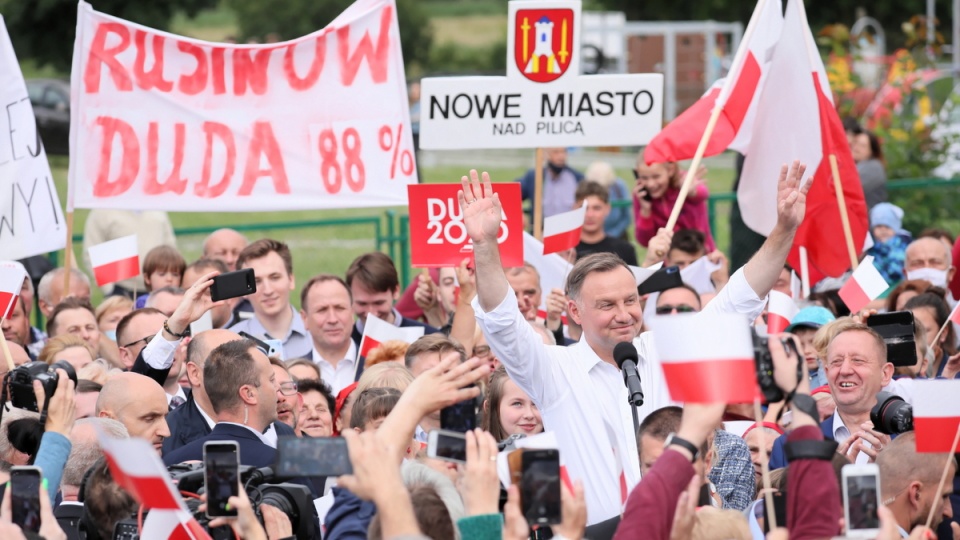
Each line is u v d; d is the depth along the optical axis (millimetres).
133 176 14688
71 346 12359
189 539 6730
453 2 96250
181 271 16500
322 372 13617
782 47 13727
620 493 8797
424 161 48969
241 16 64938
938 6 56500
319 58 14961
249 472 7180
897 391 9711
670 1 57938
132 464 5754
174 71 14742
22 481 6523
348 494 7543
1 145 14125
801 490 6188
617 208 23594
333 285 13555
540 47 14422
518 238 11383
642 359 9172
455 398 6418
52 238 14227
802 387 6305
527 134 14539
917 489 7574
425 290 15164
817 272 14438
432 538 6301
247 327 14180
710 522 6691
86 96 14547
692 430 6184
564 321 15039
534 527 7543
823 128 13664
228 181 14859
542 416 9070
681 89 45188
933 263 16922
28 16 51125
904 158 26719
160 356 10688
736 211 22312
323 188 14969
